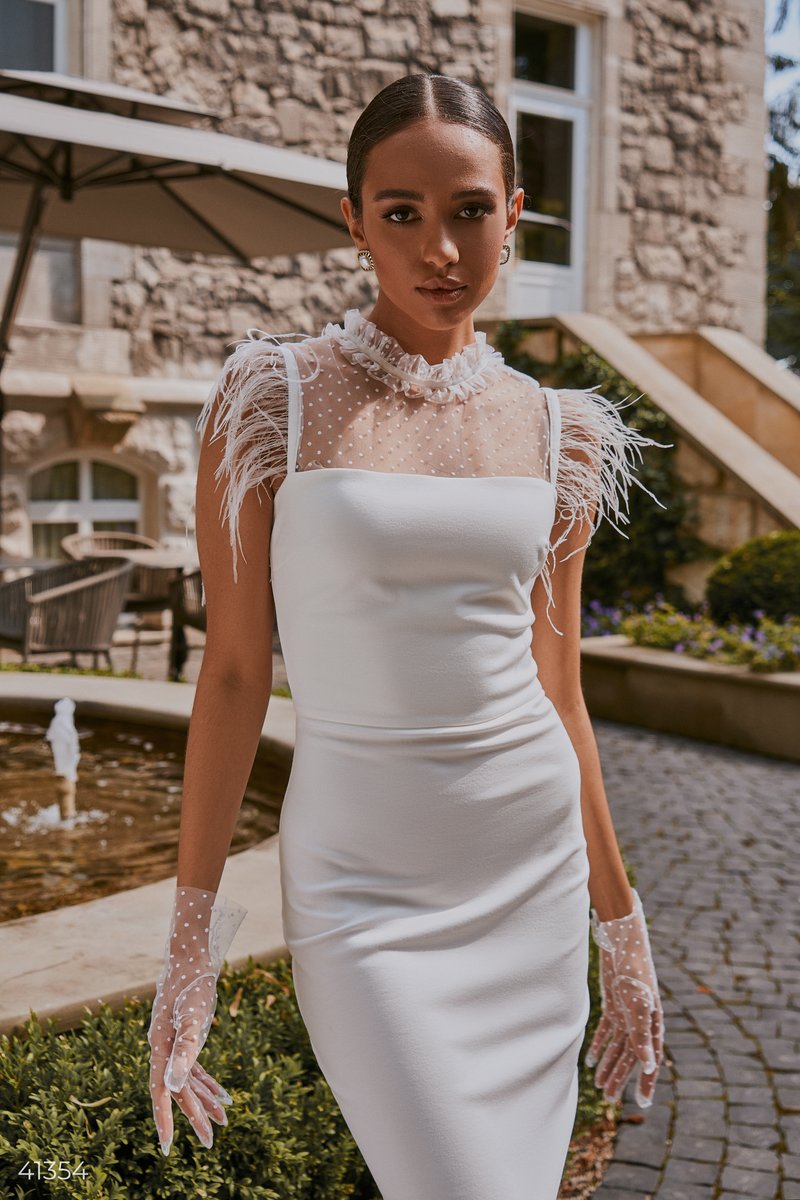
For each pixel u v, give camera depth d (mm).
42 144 5250
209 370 9539
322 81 9703
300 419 1400
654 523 8523
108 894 3020
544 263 11320
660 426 8523
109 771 4164
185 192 5887
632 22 11508
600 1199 2373
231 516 1380
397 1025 1309
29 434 8805
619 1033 1695
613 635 8000
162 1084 1335
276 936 2342
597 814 1650
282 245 6281
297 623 1408
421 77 1378
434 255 1352
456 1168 1276
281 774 3814
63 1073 1843
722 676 6211
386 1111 1293
